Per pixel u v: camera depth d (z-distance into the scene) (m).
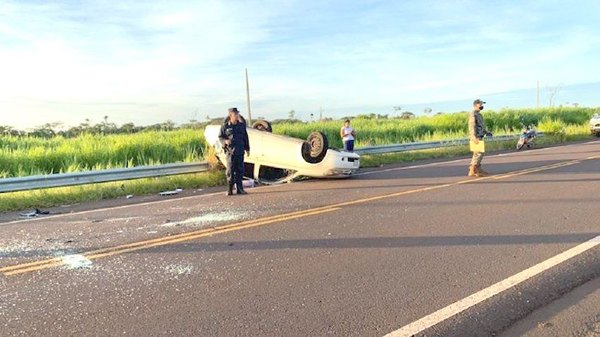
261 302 4.46
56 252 6.20
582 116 40.19
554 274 4.93
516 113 37.44
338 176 12.51
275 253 5.90
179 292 4.75
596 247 5.77
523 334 3.76
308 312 4.22
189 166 13.09
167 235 6.89
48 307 4.46
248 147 10.95
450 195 9.49
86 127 22.30
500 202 8.62
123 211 9.02
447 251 5.80
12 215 9.02
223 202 9.62
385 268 5.26
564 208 7.97
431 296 4.48
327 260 5.58
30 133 20.62
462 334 3.79
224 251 6.04
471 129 12.22
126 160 15.07
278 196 10.06
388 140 23.91
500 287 4.63
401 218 7.55
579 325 3.87
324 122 28.27
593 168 12.91
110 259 5.84
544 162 14.94
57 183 10.62
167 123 23.73
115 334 3.90
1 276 5.32
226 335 3.84
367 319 4.05
